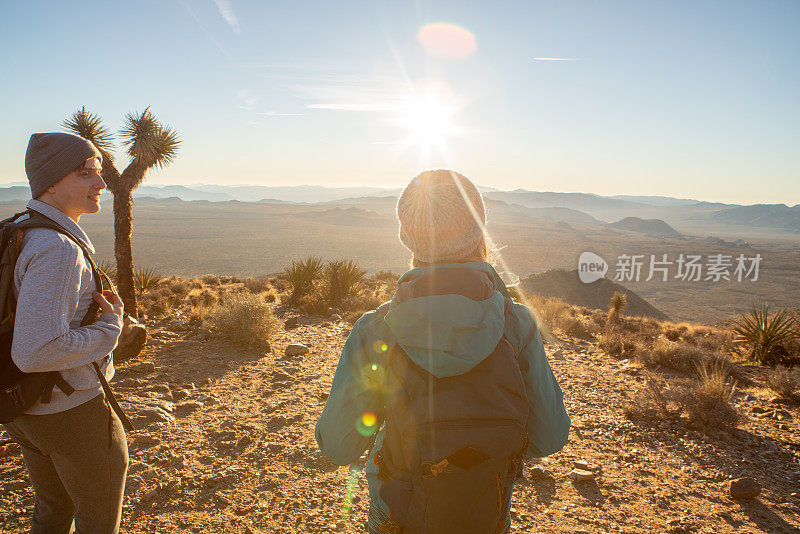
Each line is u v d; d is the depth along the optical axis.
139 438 4.18
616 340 10.59
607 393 6.89
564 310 14.88
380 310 1.50
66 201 1.79
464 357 1.22
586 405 6.35
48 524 2.02
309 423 4.92
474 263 1.44
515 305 1.48
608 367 8.55
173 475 3.64
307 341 8.95
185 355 7.17
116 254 8.84
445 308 1.25
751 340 10.45
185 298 15.48
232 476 3.74
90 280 1.81
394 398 1.30
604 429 5.48
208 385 5.96
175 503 3.30
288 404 5.44
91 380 1.80
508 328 1.40
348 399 1.43
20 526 2.89
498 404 1.24
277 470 3.89
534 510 3.63
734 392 7.40
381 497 1.34
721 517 3.71
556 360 9.02
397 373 1.30
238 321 8.21
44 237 1.63
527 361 1.42
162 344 7.63
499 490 1.23
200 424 4.72
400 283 1.41
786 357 9.86
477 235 1.44
